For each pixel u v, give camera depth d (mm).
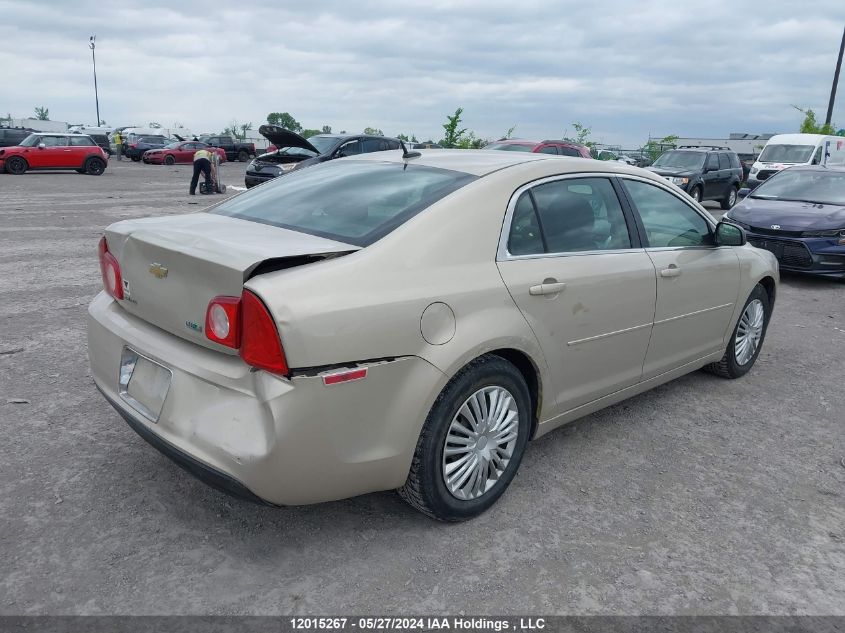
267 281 2562
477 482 3240
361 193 3432
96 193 18938
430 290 2912
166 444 2797
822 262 9141
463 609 2697
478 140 26875
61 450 3783
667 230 4352
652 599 2809
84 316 6457
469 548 3078
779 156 20422
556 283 3432
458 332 2971
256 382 2588
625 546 3154
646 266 4023
